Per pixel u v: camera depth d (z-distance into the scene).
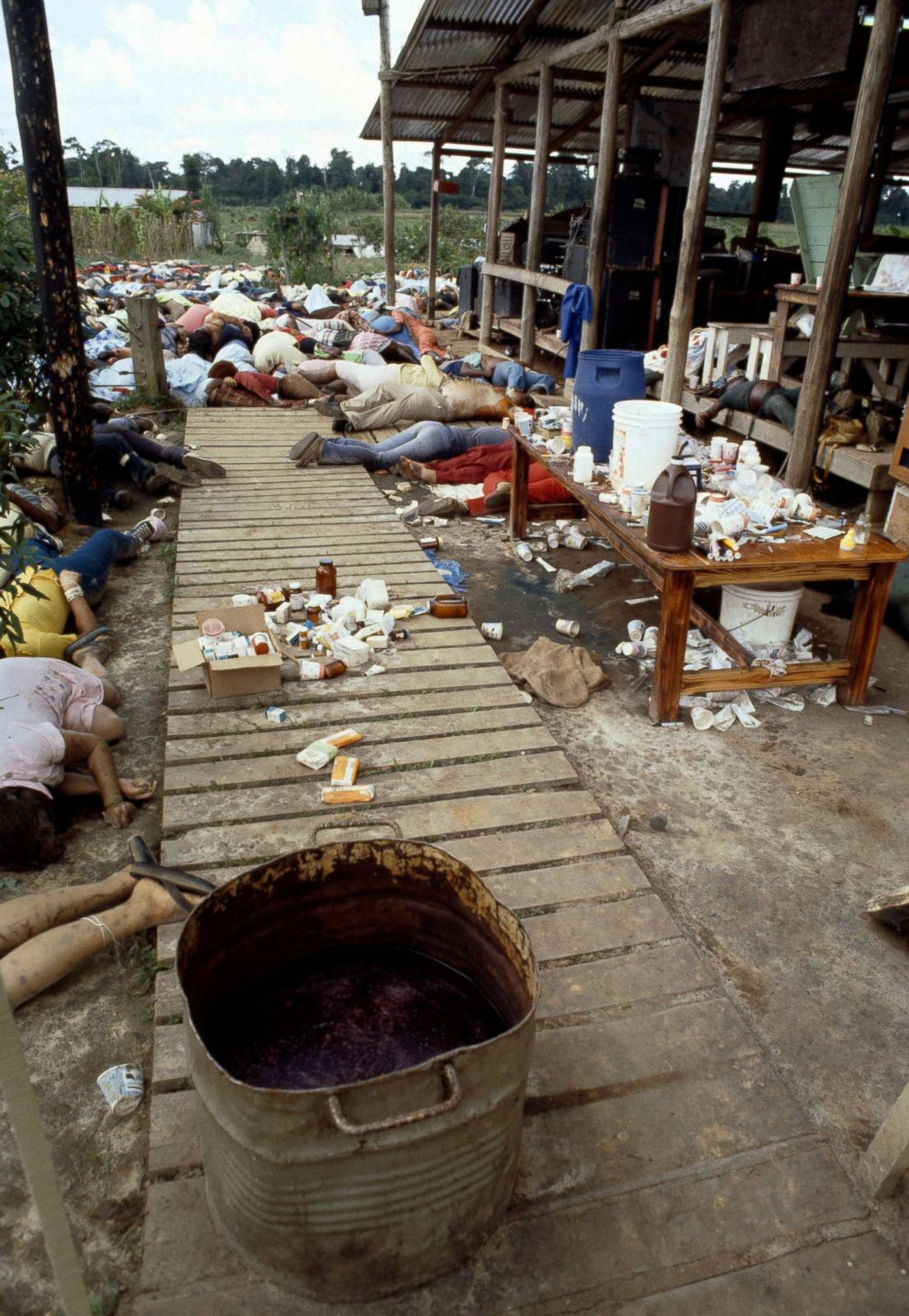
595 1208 2.01
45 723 3.28
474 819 3.28
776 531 4.22
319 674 4.22
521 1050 1.68
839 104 11.81
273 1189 1.62
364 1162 1.58
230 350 11.89
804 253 7.60
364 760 3.62
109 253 26.67
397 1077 1.53
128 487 7.58
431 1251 1.79
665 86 11.82
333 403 10.18
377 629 4.61
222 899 2.01
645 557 4.03
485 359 12.38
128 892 2.83
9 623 3.38
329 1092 1.49
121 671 4.47
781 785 3.67
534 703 4.27
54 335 5.92
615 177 9.79
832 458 6.26
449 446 8.20
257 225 40.06
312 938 2.28
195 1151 2.10
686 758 3.84
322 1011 2.17
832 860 3.23
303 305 16.75
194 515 6.65
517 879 3.00
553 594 5.63
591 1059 2.37
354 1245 1.71
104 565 5.32
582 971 2.65
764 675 4.17
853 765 3.82
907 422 5.44
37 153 5.45
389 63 15.45
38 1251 1.94
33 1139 1.36
